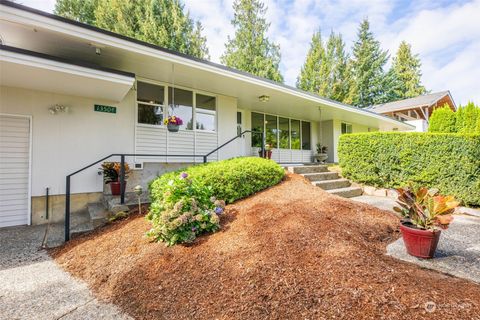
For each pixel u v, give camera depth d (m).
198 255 2.68
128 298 2.32
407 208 2.87
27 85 4.56
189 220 3.01
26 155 4.82
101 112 5.52
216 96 7.50
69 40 4.16
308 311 1.76
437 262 2.56
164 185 3.54
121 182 4.38
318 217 3.38
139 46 4.57
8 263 3.21
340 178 7.28
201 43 16.55
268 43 20.86
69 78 4.19
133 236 3.40
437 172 5.46
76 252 3.37
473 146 5.02
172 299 2.17
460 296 1.74
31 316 2.14
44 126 4.92
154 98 6.29
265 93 7.50
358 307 1.69
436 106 16.78
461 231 3.74
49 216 4.93
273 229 2.96
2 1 3.37
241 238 2.87
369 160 6.64
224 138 7.64
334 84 23.69
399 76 29.78
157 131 6.30
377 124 13.91
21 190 4.78
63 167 5.09
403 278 2.00
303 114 10.92
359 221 3.57
